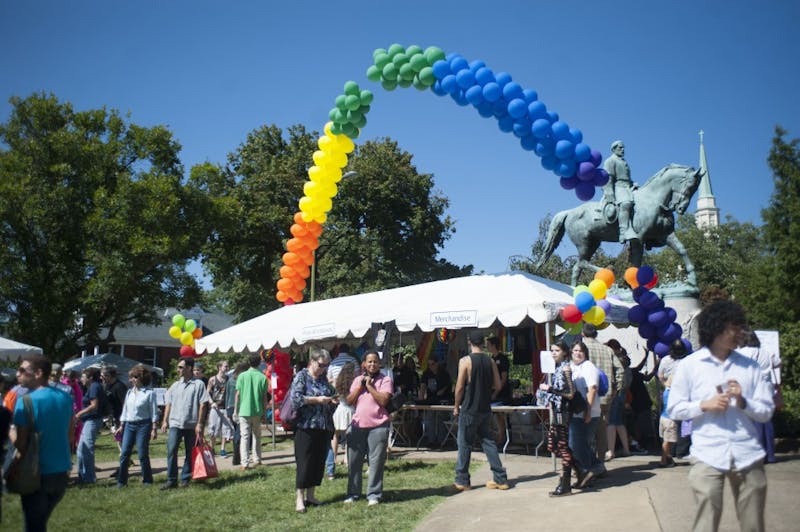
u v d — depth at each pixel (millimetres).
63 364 26281
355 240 34438
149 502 8055
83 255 25688
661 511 5977
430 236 37406
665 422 8617
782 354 12062
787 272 23312
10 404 8125
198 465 9023
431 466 9961
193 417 9188
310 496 7582
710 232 45906
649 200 13266
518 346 13250
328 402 7387
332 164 13609
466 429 7840
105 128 27422
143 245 24625
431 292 12469
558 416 7191
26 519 5078
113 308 27172
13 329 24969
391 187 35719
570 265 31766
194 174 28500
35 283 24609
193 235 27656
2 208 24047
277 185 35125
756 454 3768
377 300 13602
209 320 54844
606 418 8547
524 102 10328
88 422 9633
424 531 6078
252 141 38281
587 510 6328
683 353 8750
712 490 3783
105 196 25000
